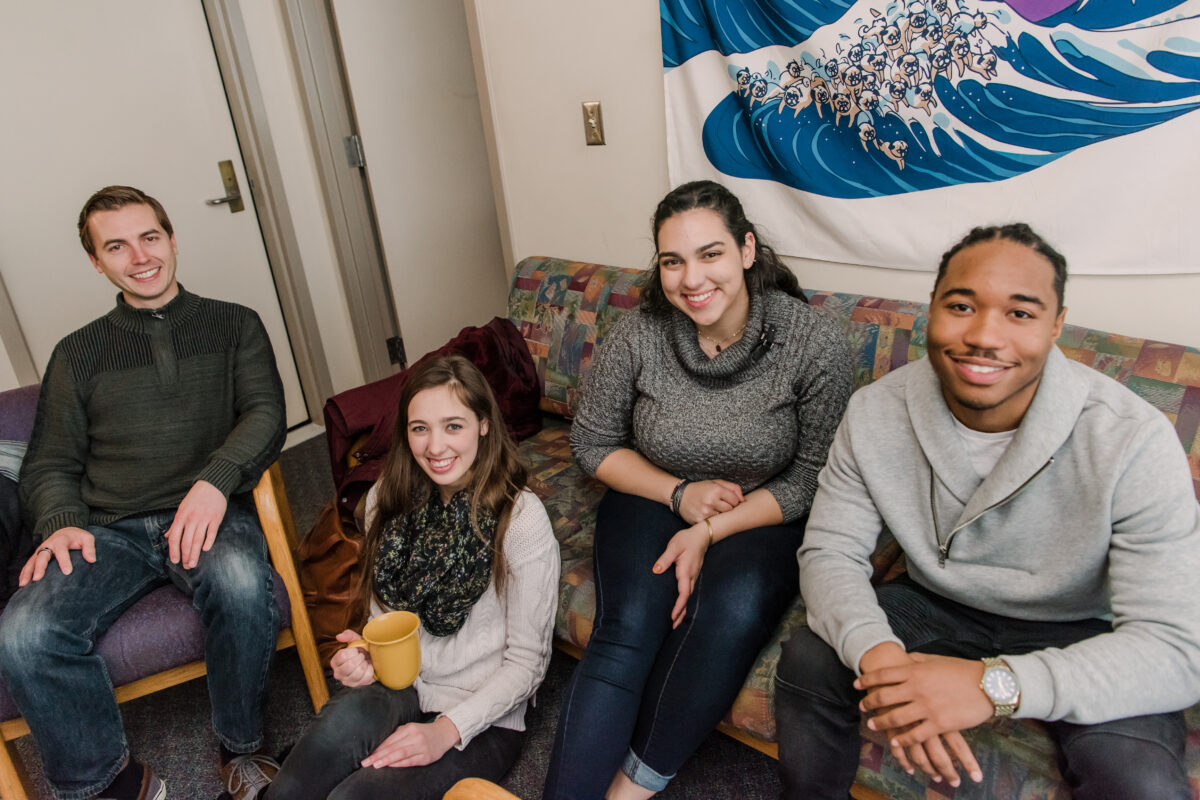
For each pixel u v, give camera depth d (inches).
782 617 56.1
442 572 57.0
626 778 52.6
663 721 51.6
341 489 72.4
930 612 49.3
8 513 66.6
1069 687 38.5
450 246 134.1
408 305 130.3
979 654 46.6
